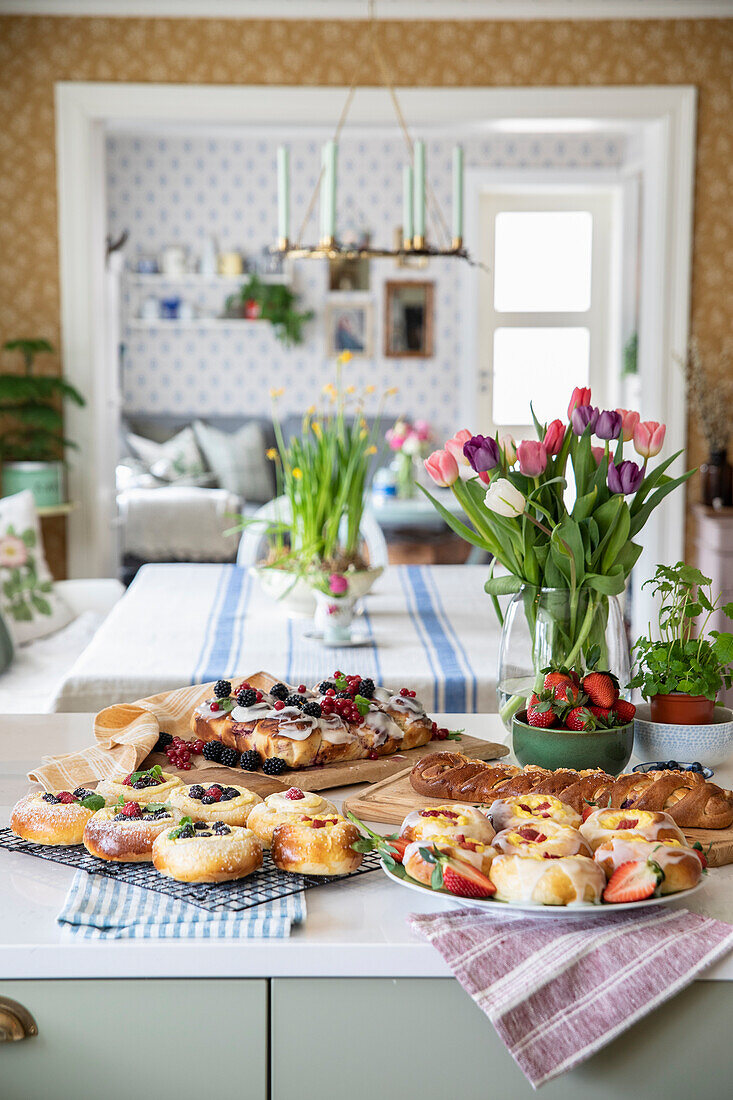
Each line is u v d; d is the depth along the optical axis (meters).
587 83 4.54
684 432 4.72
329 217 2.92
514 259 8.30
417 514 5.95
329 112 4.52
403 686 2.12
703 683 1.44
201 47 4.48
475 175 7.92
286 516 3.53
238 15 4.47
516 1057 0.92
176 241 8.18
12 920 1.05
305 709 1.47
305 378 8.34
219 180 8.12
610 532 1.47
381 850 1.09
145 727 1.47
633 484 1.41
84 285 4.60
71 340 4.63
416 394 8.31
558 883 1.00
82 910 1.05
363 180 8.09
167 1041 1.01
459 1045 1.02
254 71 4.50
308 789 1.38
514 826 1.12
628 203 7.83
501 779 1.30
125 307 8.23
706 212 4.62
